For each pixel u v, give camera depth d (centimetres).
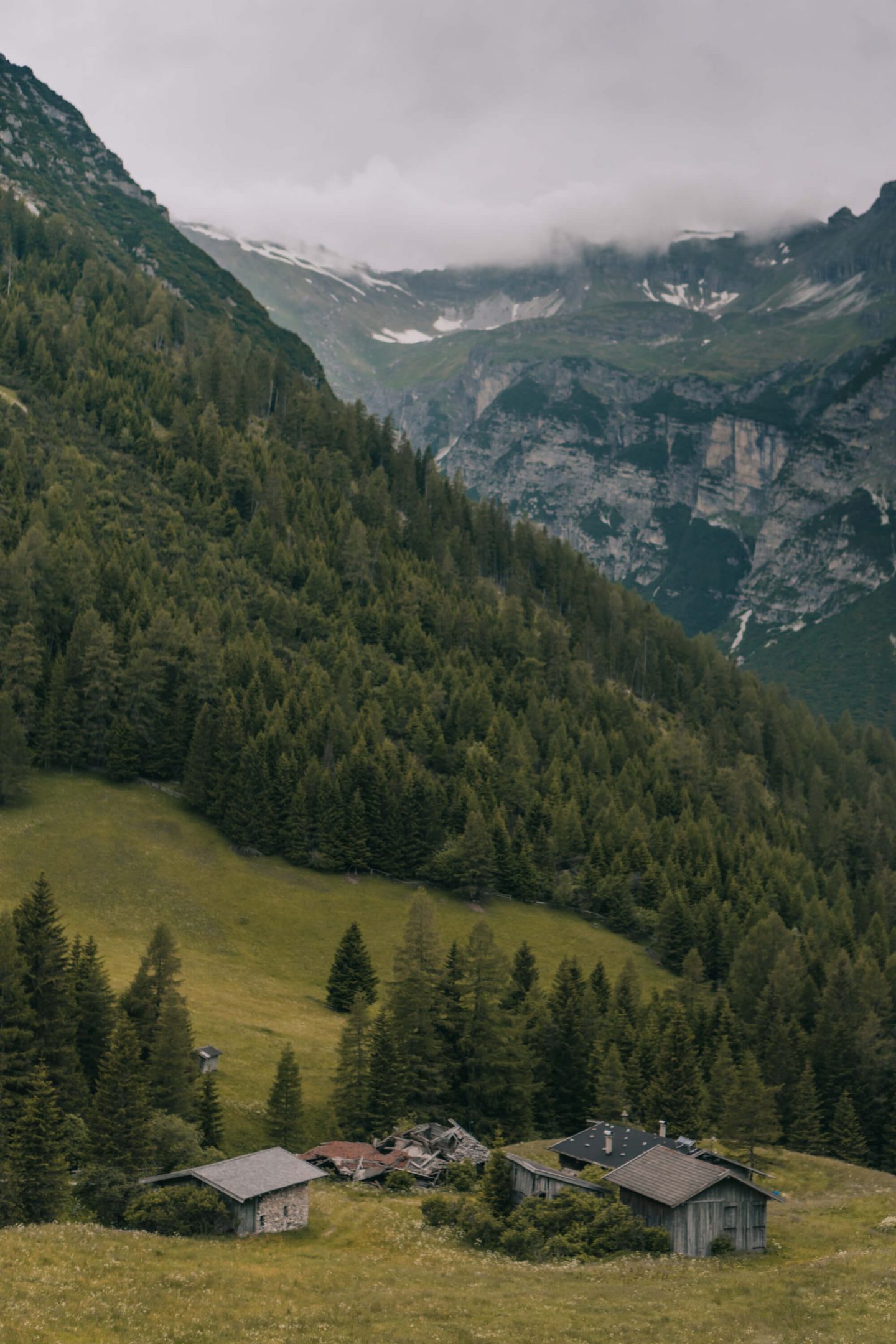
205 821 19538
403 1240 8438
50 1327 5888
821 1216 9831
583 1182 9119
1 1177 8069
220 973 15475
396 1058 11738
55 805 18600
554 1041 13700
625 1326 6650
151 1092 10269
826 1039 15088
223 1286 6812
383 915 18312
